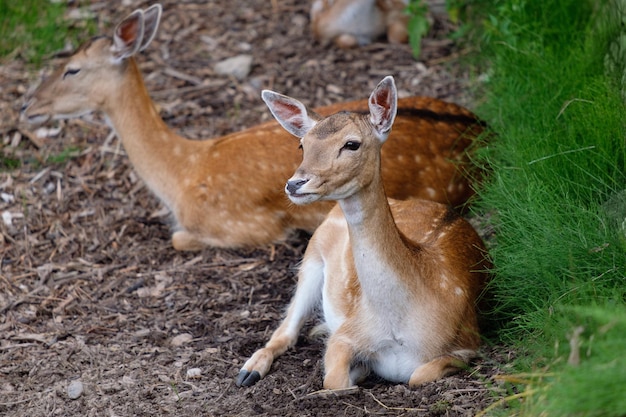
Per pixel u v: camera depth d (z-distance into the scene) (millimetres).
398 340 8758
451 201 12000
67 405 9102
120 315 10867
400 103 12406
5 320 10852
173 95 15273
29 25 16688
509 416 7645
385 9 16094
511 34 13078
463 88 14492
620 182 10133
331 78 15344
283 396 8883
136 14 12297
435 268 8859
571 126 10727
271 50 16266
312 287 10109
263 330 10391
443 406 8172
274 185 11992
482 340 9336
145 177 12578
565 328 7941
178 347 10117
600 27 12320
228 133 14250
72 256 12141
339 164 7973
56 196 13258
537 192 9828
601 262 8969
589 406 6824
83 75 12539
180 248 12258
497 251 9727
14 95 15273
